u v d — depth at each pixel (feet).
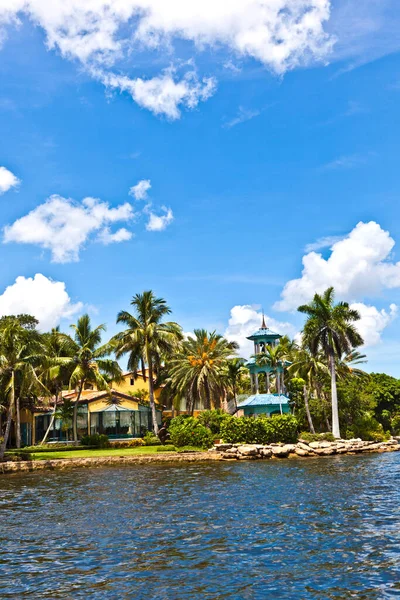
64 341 213.46
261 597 40.27
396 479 105.91
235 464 155.43
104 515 74.69
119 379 220.23
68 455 175.01
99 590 42.63
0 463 155.02
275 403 225.15
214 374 219.82
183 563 49.21
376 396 296.30
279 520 66.74
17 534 63.62
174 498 88.94
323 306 209.36
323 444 183.62
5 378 176.55
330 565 47.24
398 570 45.19
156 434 217.36
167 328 231.91
